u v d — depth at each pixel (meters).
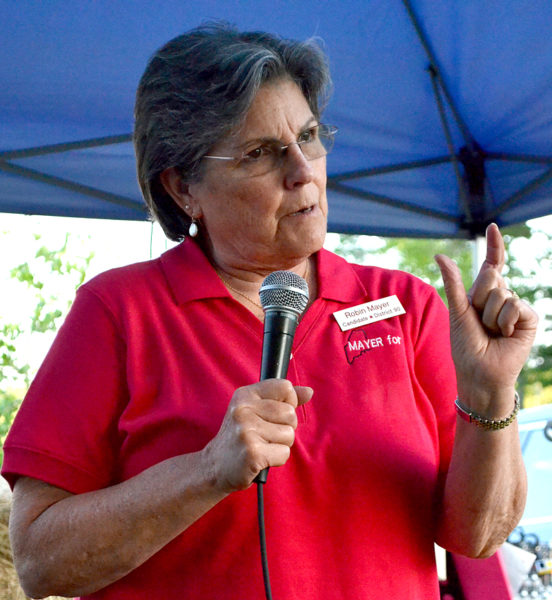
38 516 1.42
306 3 3.54
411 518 1.46
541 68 3.85
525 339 1.36
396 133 4.42
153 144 1.63
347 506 1.42
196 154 1.54
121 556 1.33
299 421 1.47
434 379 1.59
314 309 1.59
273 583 1.37
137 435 1.46
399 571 1.43
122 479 1.48
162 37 3.51
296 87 1.56
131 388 1.49
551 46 3.69
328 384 1.51
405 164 4.63
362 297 1.64
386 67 3.99
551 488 2.35
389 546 1.43
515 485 1.47
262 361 1.31
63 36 3.39
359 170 4.66
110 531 1.31
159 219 1.76
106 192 4.26
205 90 1.52
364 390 1.50
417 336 1.61
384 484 1.45
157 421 1.45
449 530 1.49
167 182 1.68
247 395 1.20
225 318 1.57
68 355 1.51
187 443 1.43
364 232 4.95
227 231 1.56
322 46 1.65
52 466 1.44
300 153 1.51
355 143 4.48
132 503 1.31
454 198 4.83
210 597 1.38
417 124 4.37
